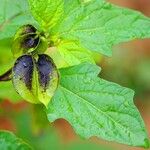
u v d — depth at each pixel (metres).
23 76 0.40
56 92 0.42
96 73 0.43
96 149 0.79
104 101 0.42
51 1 0.43
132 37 0.45
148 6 1.12
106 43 0.44
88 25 0.44
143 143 0.41
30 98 0.40
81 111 0.42
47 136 0.73
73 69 0.43
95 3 0.45
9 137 0.44
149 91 1.03
